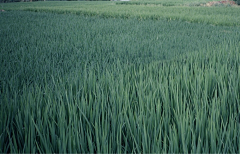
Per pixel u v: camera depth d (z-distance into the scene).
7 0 68.75
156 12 23.09
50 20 17.44
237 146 2.38
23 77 4.70
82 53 7.09
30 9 31.05
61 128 2.46
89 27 13.30
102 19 18.03
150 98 3.12
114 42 8.38
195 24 14.61
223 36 10.05
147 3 47.44
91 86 3.75
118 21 16.25
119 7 33.94
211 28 13.02
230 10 26.36
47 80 4.65
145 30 12.27
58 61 6.24
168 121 2.64
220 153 2.18
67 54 7.07
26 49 7.70
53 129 2.45
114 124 2.53
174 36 9.86
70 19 18.25
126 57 6.36
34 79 4.46
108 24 14.25
